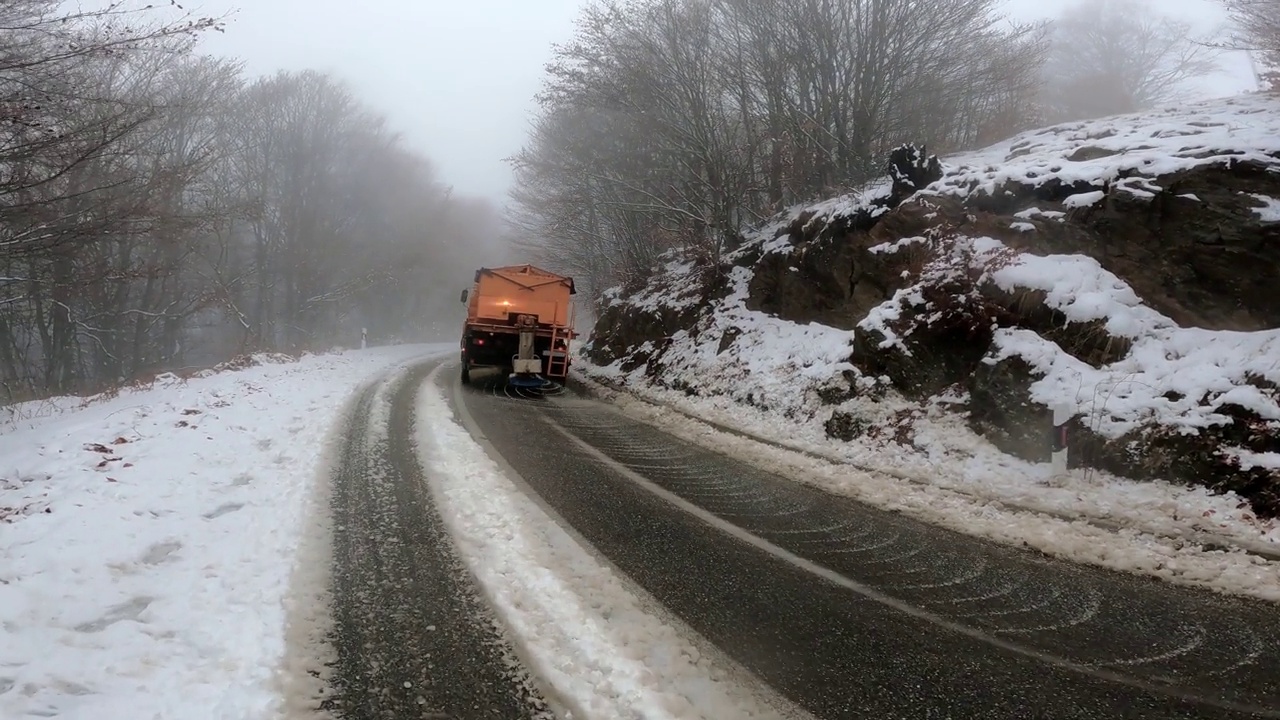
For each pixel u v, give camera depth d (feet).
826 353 36.58
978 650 11.88
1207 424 20.66
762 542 17.44
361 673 10.20
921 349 30.25
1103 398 23.25
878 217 39.22
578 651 11.03
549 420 35.53
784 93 55.06
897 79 52.85
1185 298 25.64
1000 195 33.40
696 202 61.31
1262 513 18.35
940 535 18.63
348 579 13.48
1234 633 12.79
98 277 54.60
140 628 10.96
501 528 16.85
